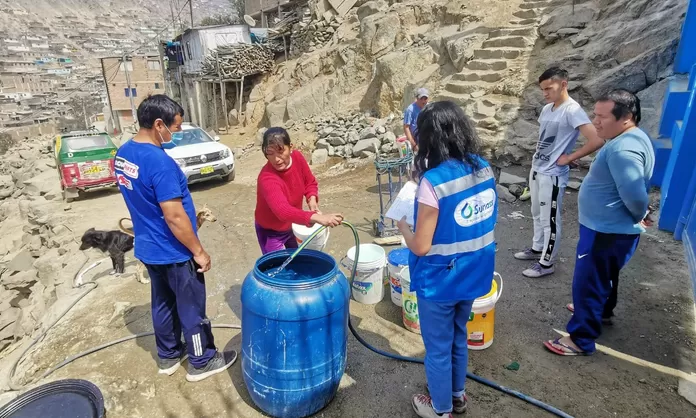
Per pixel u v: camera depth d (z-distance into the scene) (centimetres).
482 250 225
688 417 256
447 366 238
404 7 1309
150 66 3866
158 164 258
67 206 991
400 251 391
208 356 312
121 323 396
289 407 261
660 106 635
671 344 318
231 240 612
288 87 1598
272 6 2386
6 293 835
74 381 290
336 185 859
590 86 735
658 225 500
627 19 808
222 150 1010
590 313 297
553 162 393
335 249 535
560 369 300
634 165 258
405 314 354
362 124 1184
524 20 966
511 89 831
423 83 1087
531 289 403
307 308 241
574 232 521
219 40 2161
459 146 210
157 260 277
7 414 267
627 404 267
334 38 1547
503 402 275
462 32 1080
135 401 294
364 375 307
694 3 600
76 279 545
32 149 2297
